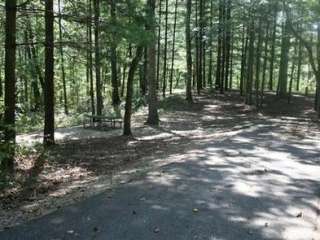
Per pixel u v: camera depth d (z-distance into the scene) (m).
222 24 32.22
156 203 8.78
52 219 7.91
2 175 10.99
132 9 13.16
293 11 29.05
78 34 17.34
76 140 20.44
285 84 39.69
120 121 26.02
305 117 28.70
